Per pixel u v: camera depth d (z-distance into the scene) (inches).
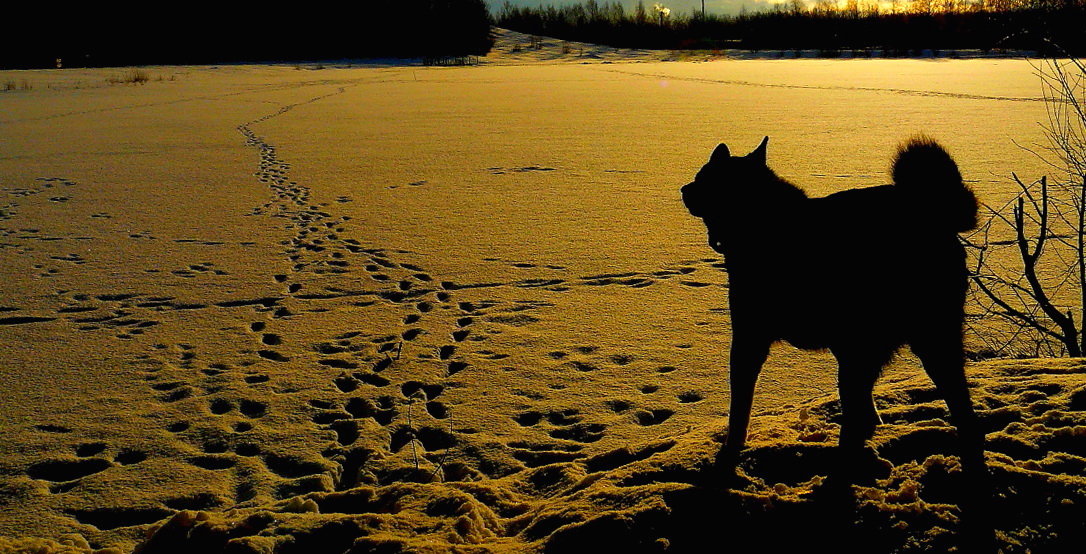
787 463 134.3
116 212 425.4
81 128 824.3
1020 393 152.8
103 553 134.3
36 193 480.7
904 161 129.0
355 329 251.9
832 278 124.3
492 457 169.9
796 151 563.5
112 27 2470.5
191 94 1295.5
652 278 295.6
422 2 2726.4
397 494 144.9
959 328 124.8
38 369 221.9
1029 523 112.1
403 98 1170.0
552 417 188.7
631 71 1758.1
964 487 120.3
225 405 198.8
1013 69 1419.8
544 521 126.9
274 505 149.8
